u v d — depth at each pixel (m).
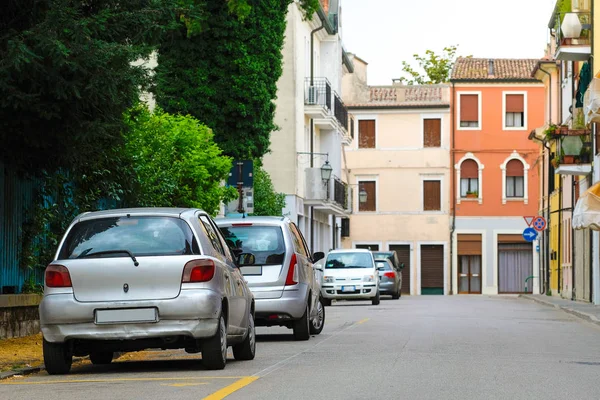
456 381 15.69
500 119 95.38
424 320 35.22
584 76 55.03
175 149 36.47
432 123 97.00
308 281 26.11
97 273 16.75
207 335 16.81
